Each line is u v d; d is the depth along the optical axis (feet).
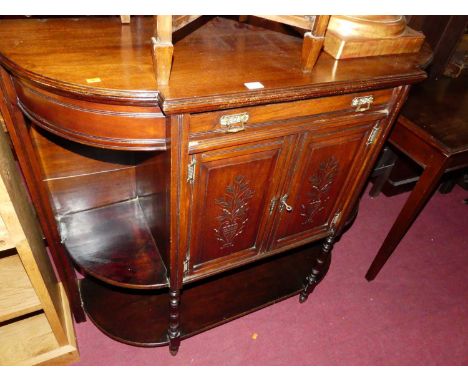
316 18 2.58
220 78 2.58
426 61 3.35
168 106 2.23
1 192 2.52
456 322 5.32
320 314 5.16
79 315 4.62
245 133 2.77
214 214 3.25
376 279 5.76
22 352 4.03
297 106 2.84
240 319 4.97
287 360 4.60
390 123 3.52
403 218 4.82
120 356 4.43
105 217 4.44
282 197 3.54
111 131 2.55
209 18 3.52
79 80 2.32
